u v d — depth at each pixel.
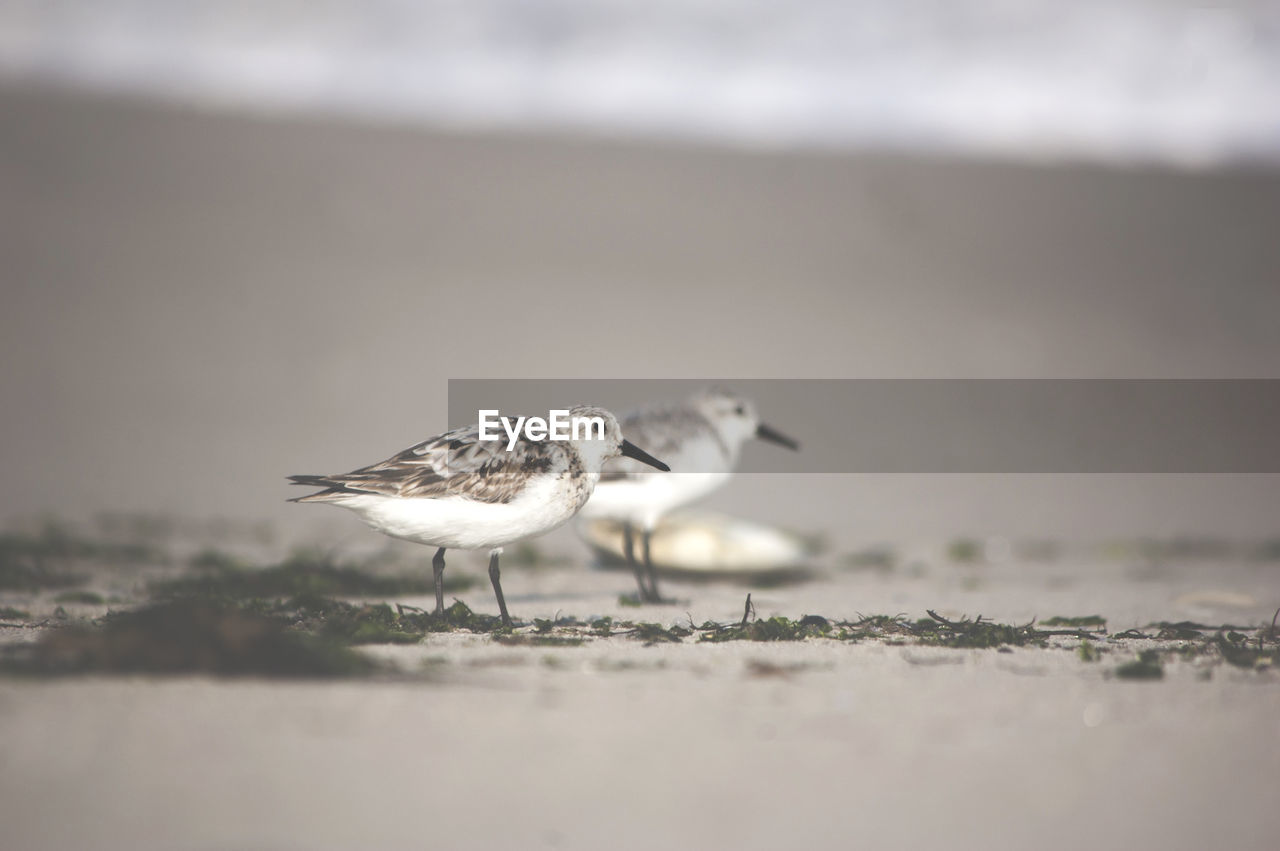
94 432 15.66
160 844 4.00
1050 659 6.99
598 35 29.31
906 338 20.31
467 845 4.10
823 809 4.49
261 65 28.05
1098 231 24.50
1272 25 30.08
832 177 25.86
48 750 4.77
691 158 26.20
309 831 4.16
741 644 7.39
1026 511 15.03
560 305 20.36
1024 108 28.67
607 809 4.43
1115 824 4.41
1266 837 4.32
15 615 7.80
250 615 6.64
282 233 21.86
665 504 10.52
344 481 8.00
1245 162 27.41
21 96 25.38
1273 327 21.58
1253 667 6.77
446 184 24.16
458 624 7.96
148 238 21.17
